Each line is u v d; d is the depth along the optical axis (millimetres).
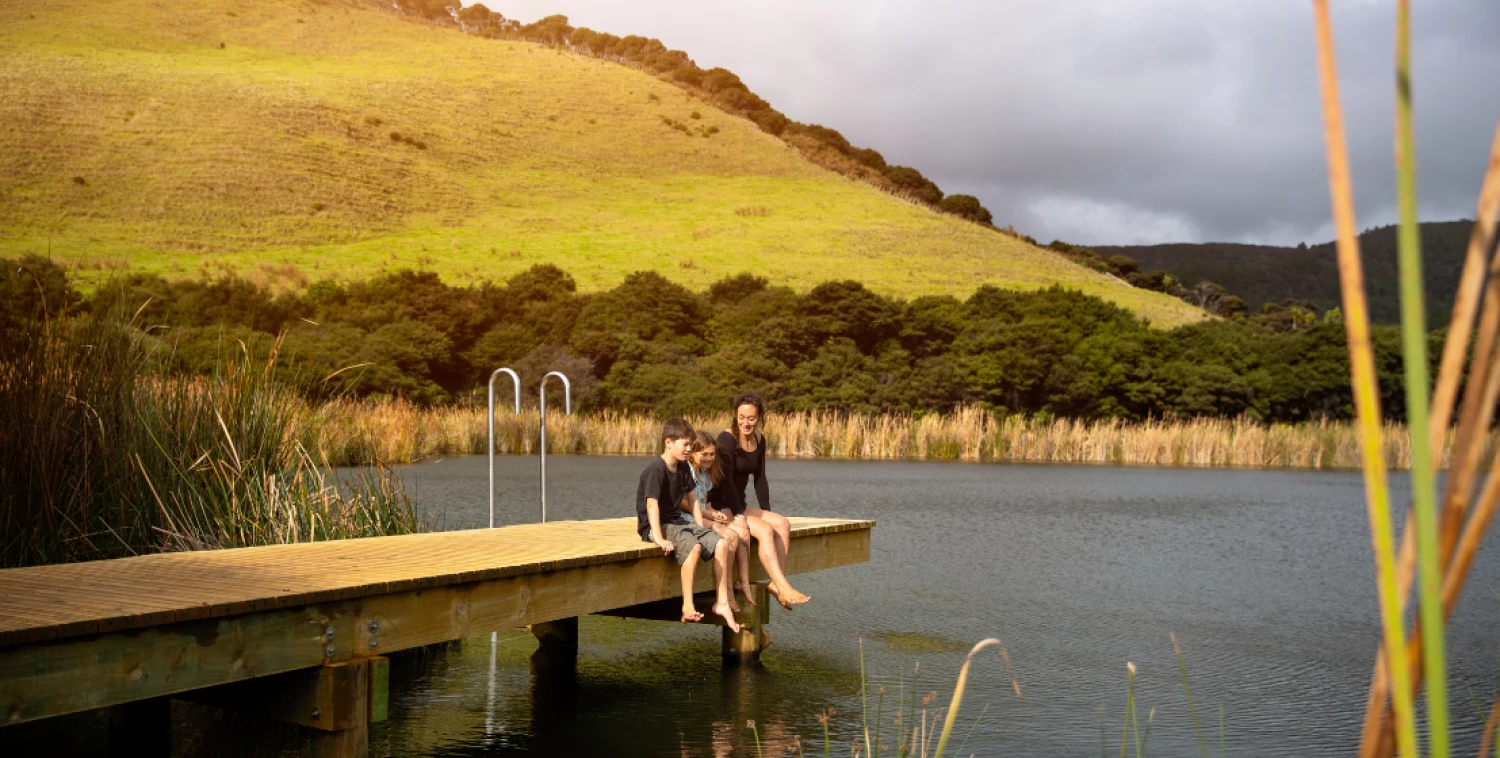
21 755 4148
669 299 42688
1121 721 4746
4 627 2986
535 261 56281
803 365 37875
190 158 60844
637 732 4484
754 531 5809
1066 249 98875
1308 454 23938
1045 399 39875
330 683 3738
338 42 94188
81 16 82312
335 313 40094
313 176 62938
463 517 11125
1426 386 590
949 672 5617
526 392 35000
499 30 123250
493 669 5668
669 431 5516
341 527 6281
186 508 5742
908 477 18469
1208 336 45094
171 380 6297
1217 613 7262
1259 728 4668
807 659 5883
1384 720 632
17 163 55438
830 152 98250
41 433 5207
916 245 67375
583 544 5453
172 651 3346
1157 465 23500
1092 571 8938
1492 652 6305
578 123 85875
